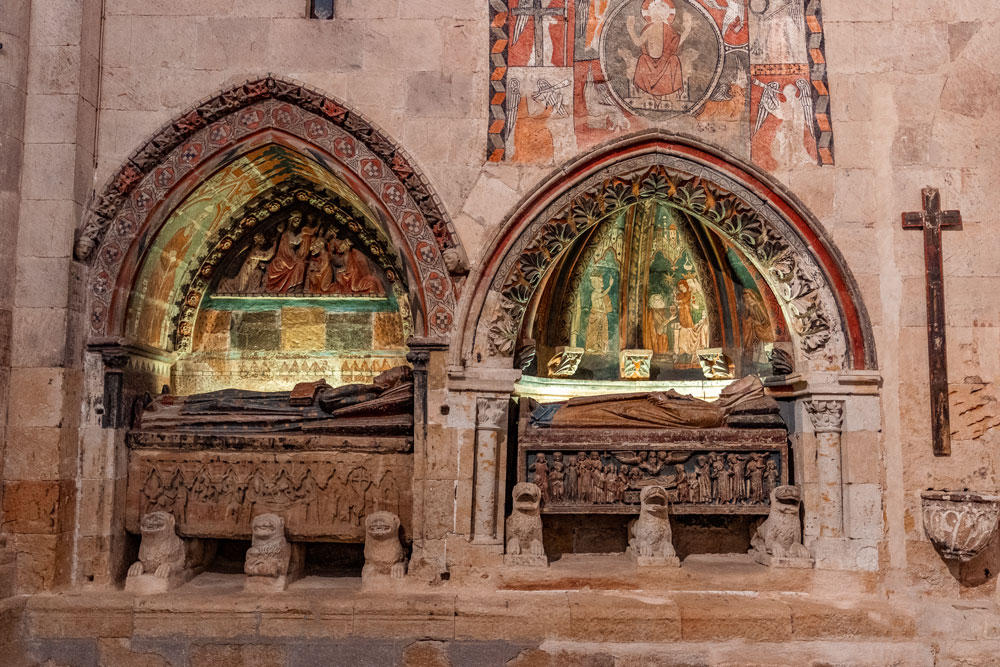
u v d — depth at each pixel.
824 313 6.55
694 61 6.75
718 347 7.71
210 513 6.72
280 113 6.70
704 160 6.61
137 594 6.36
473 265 6.54
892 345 6.51
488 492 6.46
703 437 6.73
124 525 6.71
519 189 6.61
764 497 6.71
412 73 6.71
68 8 6.62
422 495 6.44
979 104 6.67
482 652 6.04
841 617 6.06
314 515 6.65
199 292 7.57
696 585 6.42
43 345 6.39
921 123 6.66
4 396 6.31
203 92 6.73
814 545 6.48
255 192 7.30
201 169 6.71
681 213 7.54
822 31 6.77
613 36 6.76
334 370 7.63
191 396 7.03
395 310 7.64
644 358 7.82
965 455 6.42
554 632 6.02
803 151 6.66
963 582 6.32
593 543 7.15
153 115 6.74
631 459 6.71
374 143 6.60
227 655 6.09
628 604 6.11
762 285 6.99
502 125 6.66
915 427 6.45
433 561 6.38
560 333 7.71
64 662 6.09
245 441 6.69
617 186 6.71
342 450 6.66
